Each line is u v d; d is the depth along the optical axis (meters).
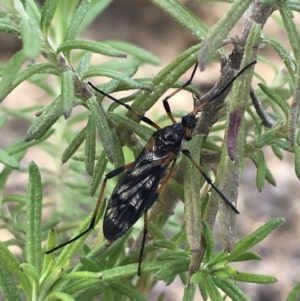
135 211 0.10
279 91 0.12
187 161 0.10
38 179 0.10
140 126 0.10
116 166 0.10
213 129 0.12
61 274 0.10
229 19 0.08
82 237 0.10
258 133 0.11
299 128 0.10
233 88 0.09
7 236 0.18
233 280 0.10
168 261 0.10
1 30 0.09
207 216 0.10
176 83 0.11
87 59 0.11
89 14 0.13
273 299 0.17
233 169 0.09
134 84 0.10
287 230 0.19
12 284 0.10
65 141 0.14
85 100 0.10
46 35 0.10
